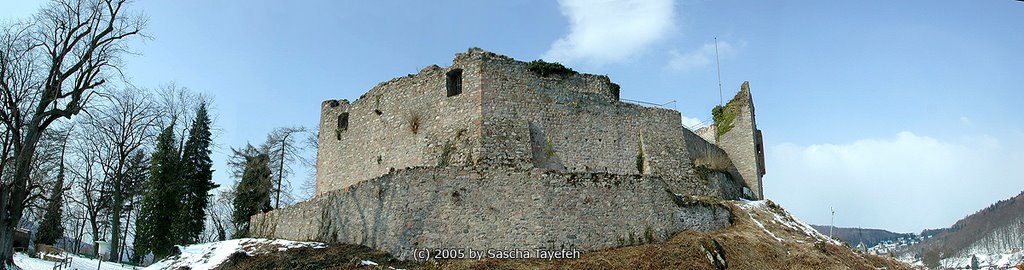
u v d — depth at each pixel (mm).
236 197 42250
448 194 26375
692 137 39156
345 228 28500
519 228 25953
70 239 48875
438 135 33469
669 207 28188
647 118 36594
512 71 33844
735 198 39188
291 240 30641
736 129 42594
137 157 41281
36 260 33062
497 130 32219
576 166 33469
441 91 34281
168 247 38000
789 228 32625
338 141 39156
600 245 26359
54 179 36375
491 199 26312
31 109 25312
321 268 24344
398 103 36156
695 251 25312
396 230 26359
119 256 43625
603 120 35125
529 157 32094
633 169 34938
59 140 35250
